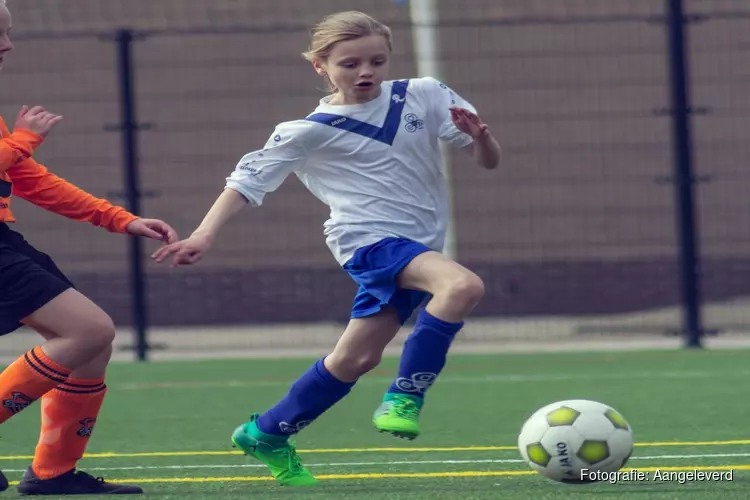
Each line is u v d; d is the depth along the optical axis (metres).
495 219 49.28
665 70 49.56
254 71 50.81
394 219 16.20
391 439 22.44
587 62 49.66
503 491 15.83
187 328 49.00
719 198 49.38
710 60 49.50
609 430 15.29
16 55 51.50
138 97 50.91
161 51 51.06
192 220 49.94
